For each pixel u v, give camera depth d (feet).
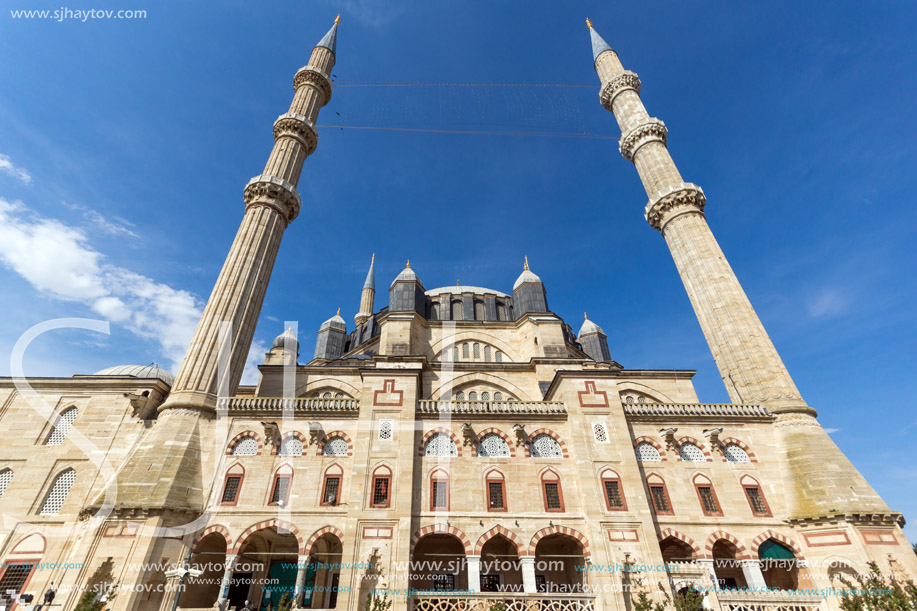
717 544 92.22
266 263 129.18
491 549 98.17
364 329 169.17
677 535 87.20
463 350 143.33
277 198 138.62
